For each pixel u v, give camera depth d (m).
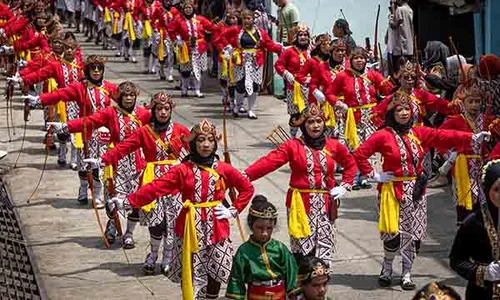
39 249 14.62
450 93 16.75
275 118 23.16
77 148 16.30
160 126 12.89
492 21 20.61
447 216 15.86
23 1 25.45
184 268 11.23
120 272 13.66
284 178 18.17
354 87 16.59
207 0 29.52
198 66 25.47
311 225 11.98
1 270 13.59
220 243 11.32
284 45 24.28
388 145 12.45
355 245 14.54
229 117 23.25
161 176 11.62
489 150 12.91
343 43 18.00
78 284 13.20
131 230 14.51
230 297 10.05
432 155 17.23
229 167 11.48
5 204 16.78
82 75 17.72
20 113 23.56
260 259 10.05
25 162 19.44
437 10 23.95
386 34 23.05
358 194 17.16
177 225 11.42
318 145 12.02
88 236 15.19
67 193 17.42
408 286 12.75
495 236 8.35
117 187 13.62
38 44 22.88
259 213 10.02
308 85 18.73
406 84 14.66
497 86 13.93
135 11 30.31
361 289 12.81
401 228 12.52
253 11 23.91
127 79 28.31
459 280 13.06
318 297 9.44
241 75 22.81
